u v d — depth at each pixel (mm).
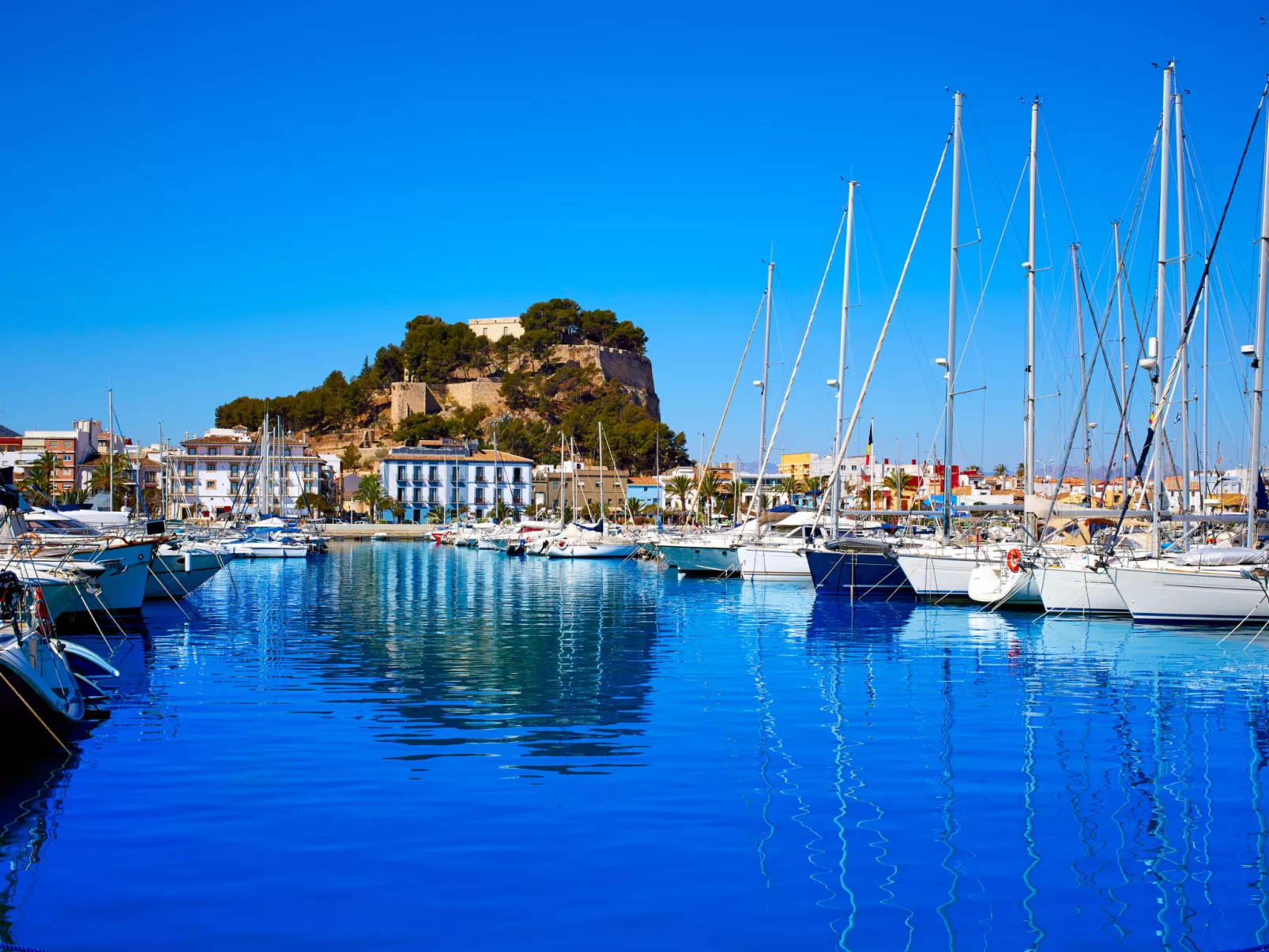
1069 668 24828
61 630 31312
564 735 17547
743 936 9805
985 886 11086
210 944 9555
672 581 54875
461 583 54625
